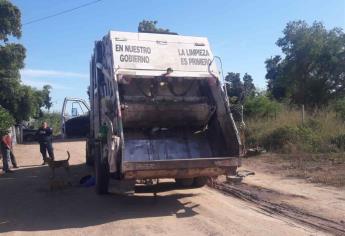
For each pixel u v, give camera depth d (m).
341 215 8.16
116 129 8.80
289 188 10.77
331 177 11.78
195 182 10.52
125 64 9.64
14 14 31.75
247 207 9.05
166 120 10.14
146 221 8.16
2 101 36.50
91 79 13.62
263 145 18.05
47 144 18.66
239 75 44.75
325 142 16.30
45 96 58.88
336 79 34.34
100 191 10.49
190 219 8.20
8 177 15.05
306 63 35.12
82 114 21.44
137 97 9.80
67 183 12.41
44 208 9.67
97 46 11.59
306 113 20.72
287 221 7.88
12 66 33.53
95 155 10.80
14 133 36.53
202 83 10.30
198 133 10.58
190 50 10.16
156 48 9.98
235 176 9.12
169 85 10.22
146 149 9.96
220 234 7.16
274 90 38.72
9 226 8.20
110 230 7.65
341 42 33.88
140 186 10.65
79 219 8.52
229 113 9.52
